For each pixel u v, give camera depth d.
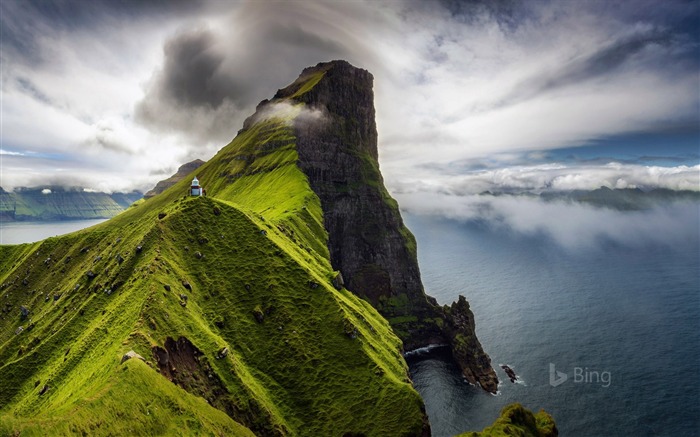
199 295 136.75
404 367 157.62
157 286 121.00
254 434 97.69
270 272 153.12
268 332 135.75
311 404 120.81
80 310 136.38
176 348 106.69
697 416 196.00
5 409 115.44
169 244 148.25
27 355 128.38
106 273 159.62
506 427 101.25
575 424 191.00
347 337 138.25
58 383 104.81
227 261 153.25
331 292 153.12
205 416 85.12
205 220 165.88
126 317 112.62
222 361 115.06
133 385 77.12
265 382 123.44
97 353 103.31
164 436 72.38
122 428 67.88
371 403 120.75
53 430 58.59
